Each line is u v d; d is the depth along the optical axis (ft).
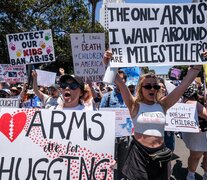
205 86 19.21
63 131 11.20
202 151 19.11
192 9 12.98
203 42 12.98
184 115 18.47
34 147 11.09
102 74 18.48
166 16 12.95
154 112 12.06
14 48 20.71
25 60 20.75
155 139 11.87
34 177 10.95
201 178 21.39
